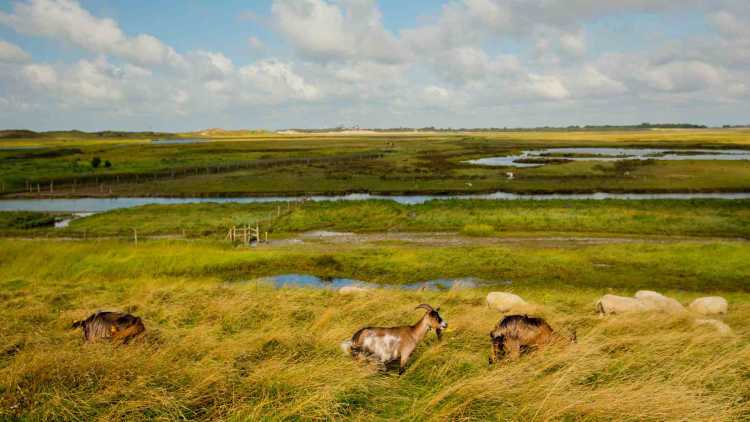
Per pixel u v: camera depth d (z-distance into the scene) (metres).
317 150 135.25
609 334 10.68
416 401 7.21
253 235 35.09
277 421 6.45
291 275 24.84
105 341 9.20
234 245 31.45
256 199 58.22
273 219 40.94
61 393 6.77
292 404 6.76
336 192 61.34
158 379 7.41
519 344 9.03
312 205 45.88
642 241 32.81
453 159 109.50
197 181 71.25
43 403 6.64
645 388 6.84
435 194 60.22
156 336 9.83
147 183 69.69
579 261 26.38
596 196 57.12
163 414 6.54
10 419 6.37
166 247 28.72
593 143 176.62
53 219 44.06
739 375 7.88
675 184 61.94
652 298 16.06
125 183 69.94
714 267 24.59
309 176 76.12
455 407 6.67
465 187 63.41
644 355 8.62
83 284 19.14
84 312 12.27
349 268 25.94
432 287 22.61
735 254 26.38
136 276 23.61
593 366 8.16
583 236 34.69
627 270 24.91
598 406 6.42
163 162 98.94
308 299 14.91
